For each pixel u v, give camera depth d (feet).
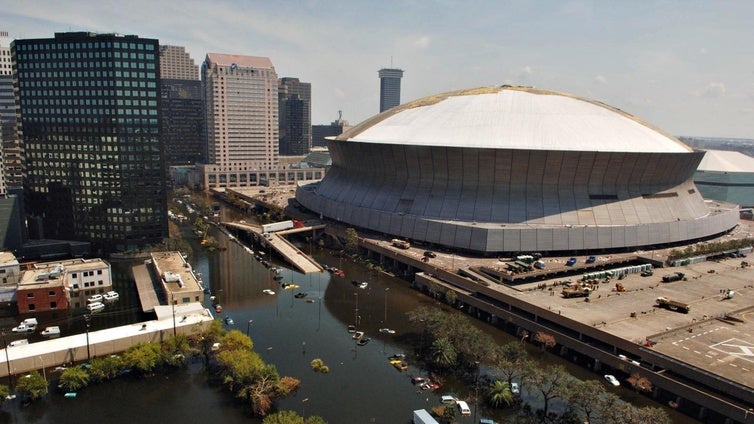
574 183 524.52
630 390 273.13
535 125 551.59
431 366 300.20
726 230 616.39
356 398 263.49
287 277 472.44
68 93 507.71
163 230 545.85
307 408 253.24
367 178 632.79
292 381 269.44
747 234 617.21
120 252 525.34
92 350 299.38
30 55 506.89
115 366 277.03
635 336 297.74
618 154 504.84
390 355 313.94
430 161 544.21
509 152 502.79
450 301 392.27
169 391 267.80
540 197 520.42
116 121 504.43
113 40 491.72
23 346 294.05
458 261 465.88
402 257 485.97
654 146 555.28
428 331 336.29
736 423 232.32
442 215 533.96
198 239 615.57
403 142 576.61
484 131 552.00
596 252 502.79
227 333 309.83
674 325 316.81
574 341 308.19
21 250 497.05
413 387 276.62
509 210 515.91
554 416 250.98
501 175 522.06
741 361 267.59
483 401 263.90
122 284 437.58
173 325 327.06
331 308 392.27
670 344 288.92
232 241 611.06
